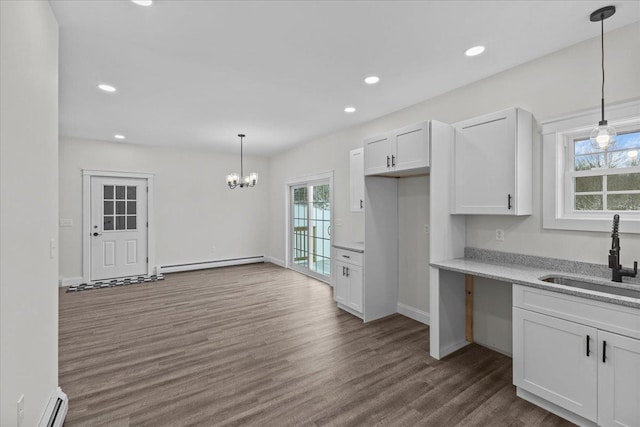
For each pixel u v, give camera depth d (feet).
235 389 7.20
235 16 6.40
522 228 8.46
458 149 9.11
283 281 17.63
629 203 6.99
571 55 7.52
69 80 9.43
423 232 11.37
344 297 12.55
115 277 18.16
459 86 9.96
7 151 4.16
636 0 5.88
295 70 8.85
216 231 21.54
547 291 6.30
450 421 6.13
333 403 6.69
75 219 16.99
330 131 15.66
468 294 9.62
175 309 12.80
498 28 6.84
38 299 5.36
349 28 6.84
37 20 5.29
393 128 12.54
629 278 6.54
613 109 6.84
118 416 6.25
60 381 7.51
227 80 9.50
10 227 4.26
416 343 9.66
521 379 6.77
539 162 8.10
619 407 5.35
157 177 19.40
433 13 6.32
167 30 6.89
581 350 5.81
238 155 22.34
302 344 9.55
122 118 13.32
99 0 5.86
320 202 18.42
